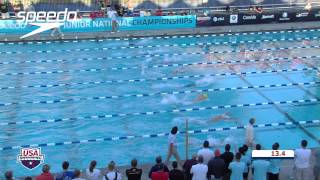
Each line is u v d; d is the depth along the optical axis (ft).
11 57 69.21
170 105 54.13
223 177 34.94
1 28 78.89
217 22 83.92
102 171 40.40
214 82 60.29
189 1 92.32
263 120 50.83
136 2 91.76
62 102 55.01
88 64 66.49
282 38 78.43
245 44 75.56
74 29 80.12
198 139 46.91
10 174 31.12
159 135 47.96
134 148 45.75
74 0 90.94
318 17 85.92
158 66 65.72
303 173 35.42
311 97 56.24
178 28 82.79
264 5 92.07
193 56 69.77
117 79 61.31
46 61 67.62
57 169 42.22
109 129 49.14
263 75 62.59
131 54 70.54
